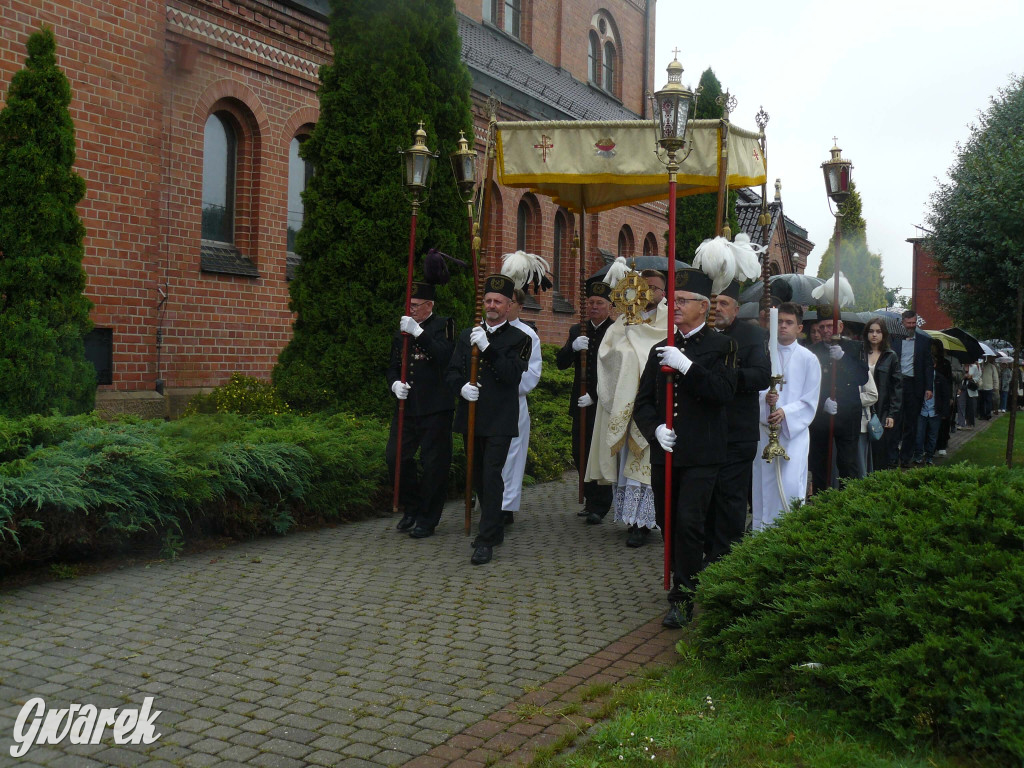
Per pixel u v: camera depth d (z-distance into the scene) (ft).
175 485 21.12
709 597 15.01
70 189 25.11
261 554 22.08
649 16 83.97
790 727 12.40
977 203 50.24
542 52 69.21
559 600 18.93
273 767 11.26
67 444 20.93
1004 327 52.39
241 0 36.88
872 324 32.14
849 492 16.25
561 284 66.39
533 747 11.96
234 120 38.40
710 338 17.30
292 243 41.93
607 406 25.40
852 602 13.23
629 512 24.32
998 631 12.05
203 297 35.63
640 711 12.89
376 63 31.45
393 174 31.27
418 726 12.54
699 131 25.22
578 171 25.85
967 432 65.82
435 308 32.35
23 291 24.56
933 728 11.84
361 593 18.93
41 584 18.71
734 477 18.61
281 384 31.55
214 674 14.16
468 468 25.16
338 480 26.14
